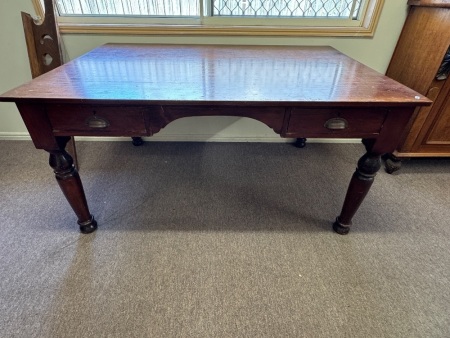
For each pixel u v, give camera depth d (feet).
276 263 3.80
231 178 5.45
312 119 3.16
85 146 6.31
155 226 4.33
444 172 5.68
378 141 3.30
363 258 3.90
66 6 5.36
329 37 5.37
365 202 4.88
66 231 4.19
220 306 3.27
